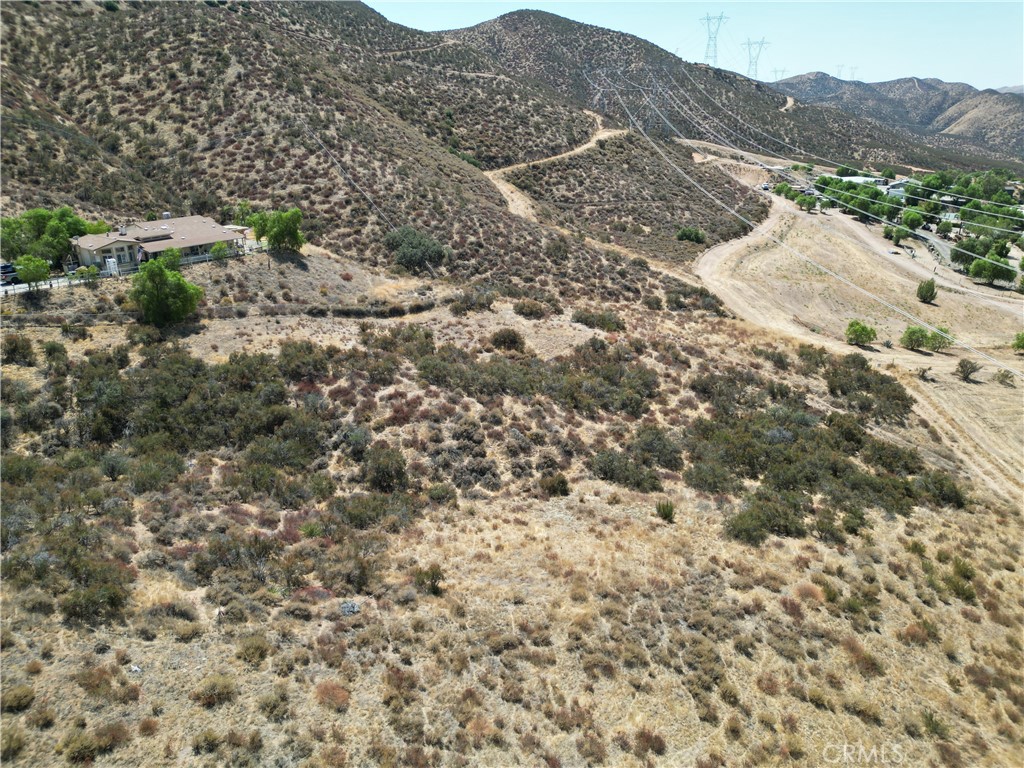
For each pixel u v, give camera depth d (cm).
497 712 2175
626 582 2919
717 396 5450
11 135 7250
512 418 4422
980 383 6588
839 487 4159
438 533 3198
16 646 1988
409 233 7800
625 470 3997
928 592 3181
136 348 4494
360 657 2298
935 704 2502
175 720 1917
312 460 3741
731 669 2508
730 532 3456
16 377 3869
